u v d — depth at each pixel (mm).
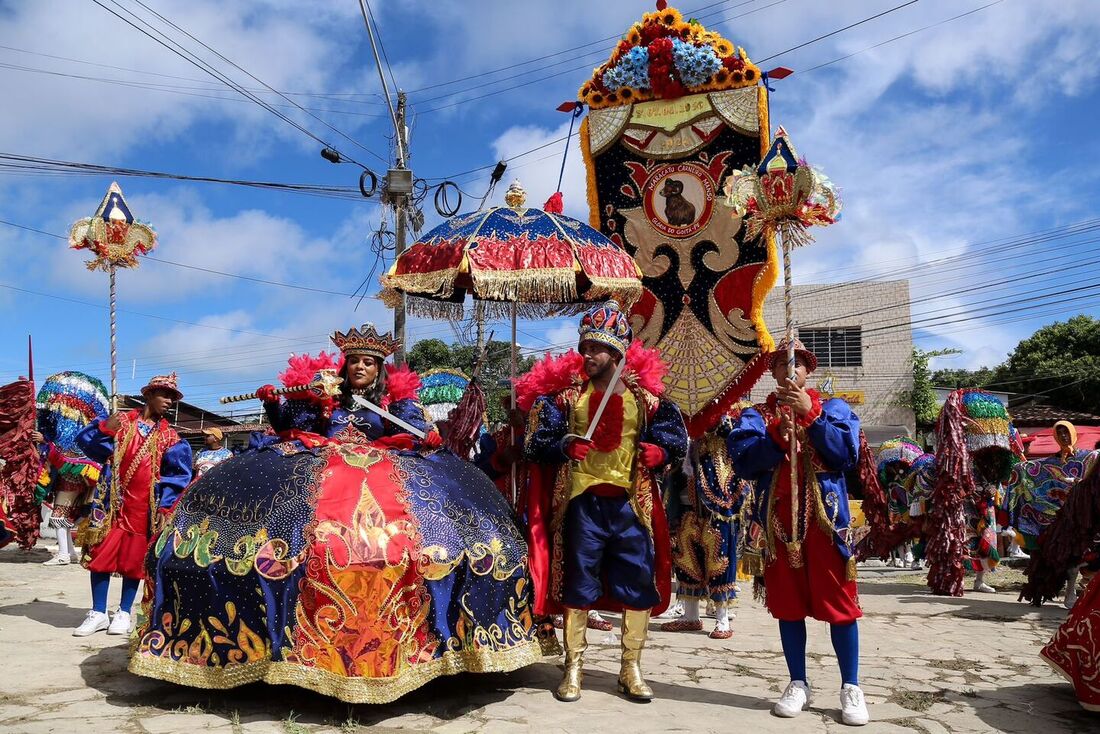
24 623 5691
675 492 6199
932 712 3953
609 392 4047
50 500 9562
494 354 11062
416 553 3727
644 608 4148
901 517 9398
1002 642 5762
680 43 6938
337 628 3535
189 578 3762
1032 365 32969
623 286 4840
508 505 4465
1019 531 8789
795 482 3873
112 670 4344
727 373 6797
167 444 5469
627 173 7188
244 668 3590
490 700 3969
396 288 4855
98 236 5688
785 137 4129
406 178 16844
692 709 3910
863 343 25891
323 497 3760
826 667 4906
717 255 6941
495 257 4625
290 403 4336
